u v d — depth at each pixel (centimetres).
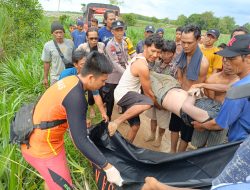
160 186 148
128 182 273
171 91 319
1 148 336
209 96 342
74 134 228
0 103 414
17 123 257
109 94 471
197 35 341
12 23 965
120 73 464
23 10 998
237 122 251
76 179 332
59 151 261
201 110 289
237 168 111
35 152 253
